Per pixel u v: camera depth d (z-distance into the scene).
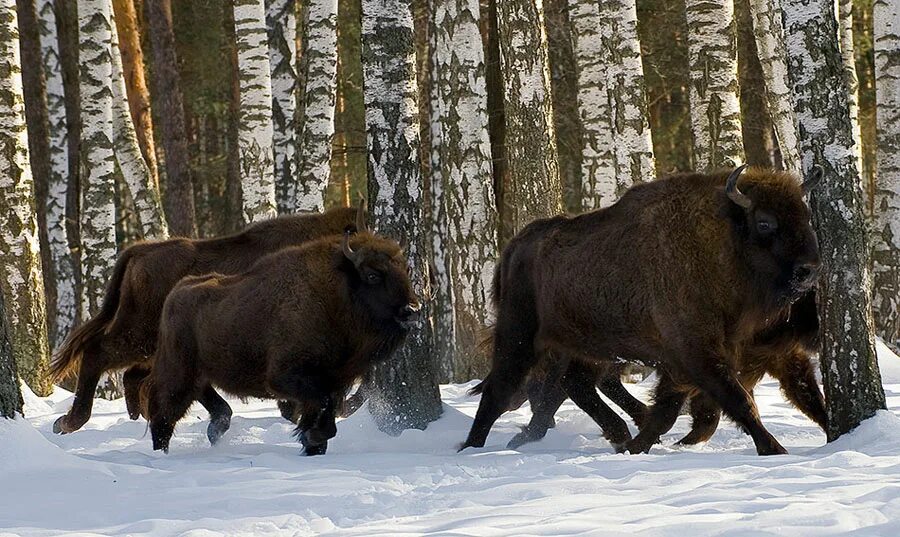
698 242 19.94
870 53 62.16
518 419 26.31
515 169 34.38
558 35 56.91
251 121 39.00
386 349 21.53
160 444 22.23
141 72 52.69
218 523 14.23
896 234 40.91
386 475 17.58
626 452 21.14
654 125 64.31
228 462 19.56
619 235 21.02
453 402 29.19
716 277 19.81
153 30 50.28
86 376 26.23
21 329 34.09
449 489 16.31
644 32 61.59
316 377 21.11
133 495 16.52
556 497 14.99
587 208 38.50
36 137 56.16
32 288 34.28
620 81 36.81
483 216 35.62
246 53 39.03
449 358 39.62
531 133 34.12
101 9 42.44
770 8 40.50
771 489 14.79
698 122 38.53
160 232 45.25
